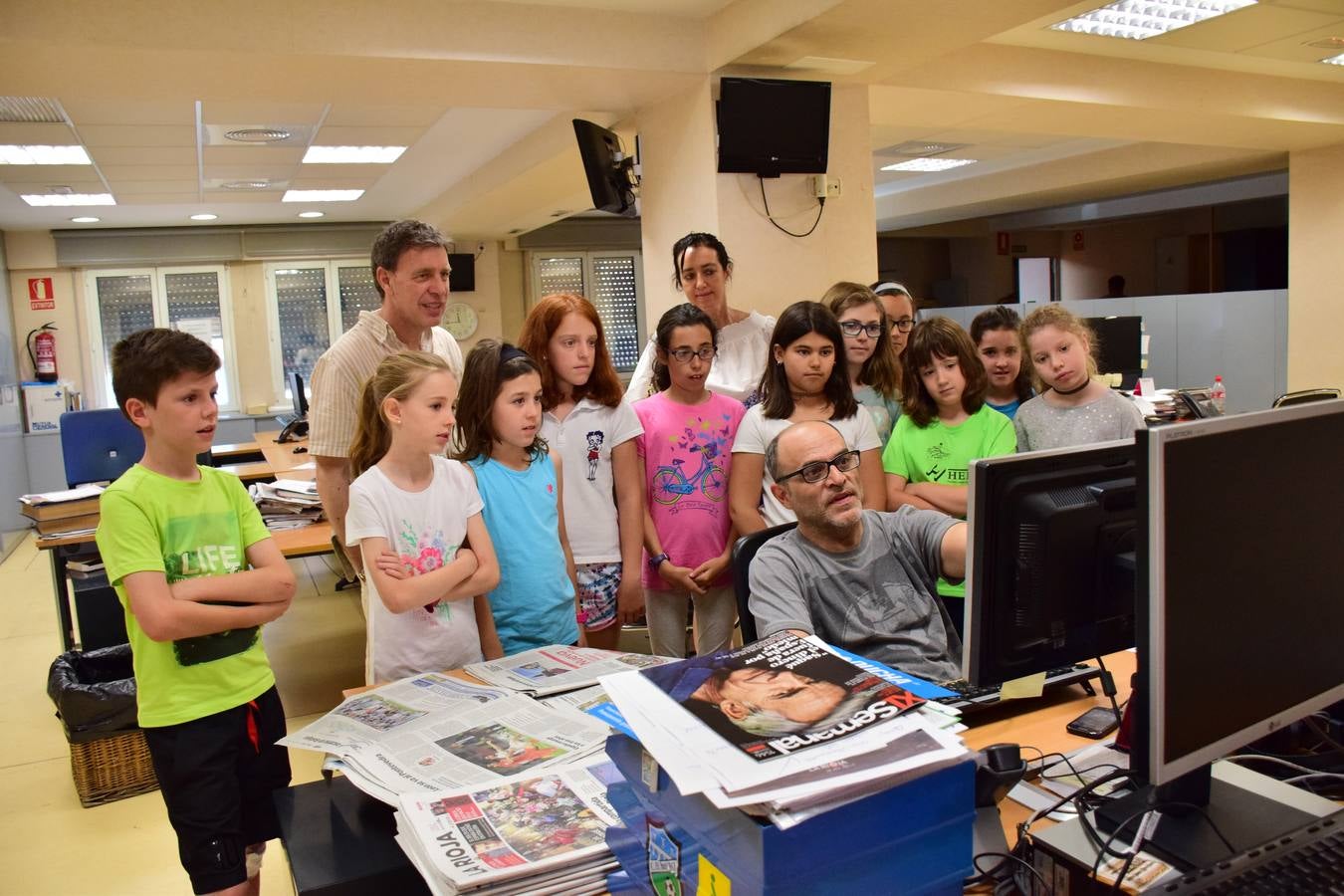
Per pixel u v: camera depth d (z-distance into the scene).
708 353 2.74
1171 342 7.90
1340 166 6.89
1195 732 1.02
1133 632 1.41
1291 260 7.23
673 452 2.75
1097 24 4.83
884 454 2.69
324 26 3.55
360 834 1.28
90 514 3.71
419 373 1.91
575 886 1.08
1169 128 6.18
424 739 1.39
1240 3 4.55
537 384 2.18
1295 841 1.07
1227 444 1.04
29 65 3.44
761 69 4.26
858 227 4.59
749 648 1.14
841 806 0.86
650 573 2.80
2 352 8.22
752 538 1.93
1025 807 1.29
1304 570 1.15
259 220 9.56
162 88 3.84
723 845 0.89
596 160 4.32
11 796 3.13
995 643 1.31
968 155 8.32
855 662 1.10
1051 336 2.53
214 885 1.85
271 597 1.93
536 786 1.24
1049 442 2.57
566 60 3.96
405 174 7.73
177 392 1.83
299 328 10.12
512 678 1.65
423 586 1.87
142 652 1.86
